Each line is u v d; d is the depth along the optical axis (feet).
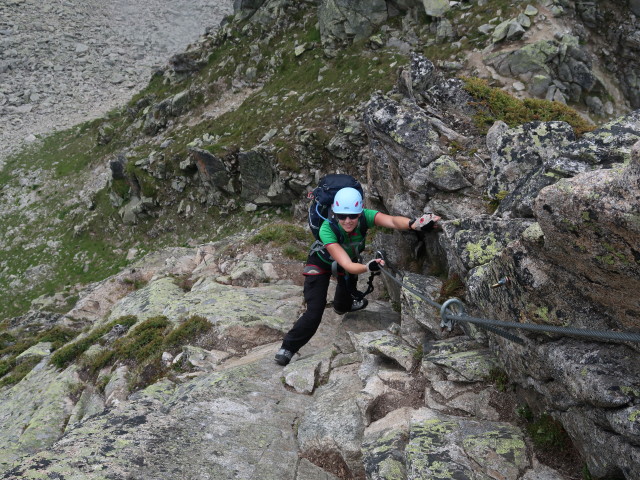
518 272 11.73
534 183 15.85
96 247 101.50
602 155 14.46
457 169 19.07
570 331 9.53
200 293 31.42
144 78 176.14
